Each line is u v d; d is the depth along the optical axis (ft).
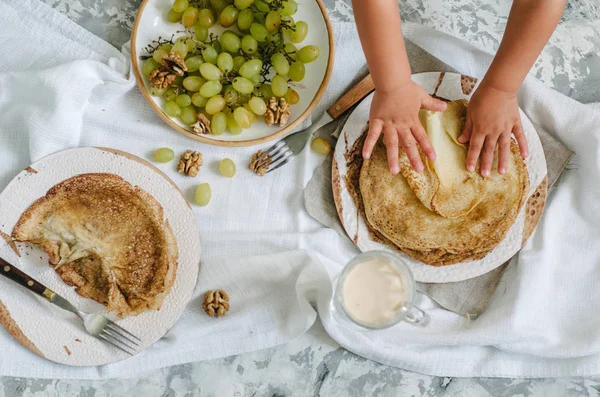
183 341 3.38
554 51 3.54
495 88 3.24
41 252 3.35
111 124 3.44
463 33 3.54
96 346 3.32
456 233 3.34
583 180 3.43
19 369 3.34
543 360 3.44
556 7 3.11
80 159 3.33
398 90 3.22
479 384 3.48
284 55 3.34
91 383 3.42
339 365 3.46
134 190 3.32
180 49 3.27
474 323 3.42
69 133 3.37
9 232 3.32
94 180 3.32
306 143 3.42
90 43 3.44
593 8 3.54
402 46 3.18
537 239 3.42
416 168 3.25
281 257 3.37
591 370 3.41
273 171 3.44
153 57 3.29
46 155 3.33
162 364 3.39
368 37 3.15
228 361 3.45
